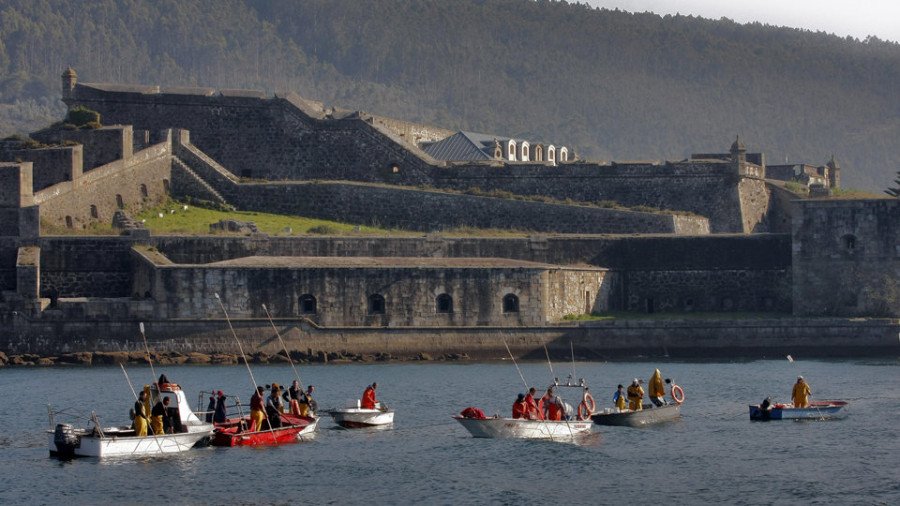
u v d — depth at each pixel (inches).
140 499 4377.5
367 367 7628.0
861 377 7096.5
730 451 5093.5
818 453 5044.3
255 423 5246.1
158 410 5059.1
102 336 7785.4
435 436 5398.6
